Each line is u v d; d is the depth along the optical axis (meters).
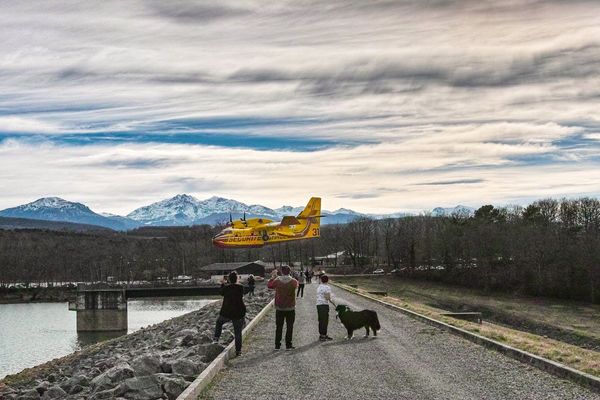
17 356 69.69
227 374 16.05
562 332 82.19
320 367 16.97
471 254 145.38
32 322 123.75
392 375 15.70
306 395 13.42
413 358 18.50
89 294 112.31
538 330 86.69
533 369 16.52
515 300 116.69
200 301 170.88
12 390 24.31
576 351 21.69
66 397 17.05
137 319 120.62
